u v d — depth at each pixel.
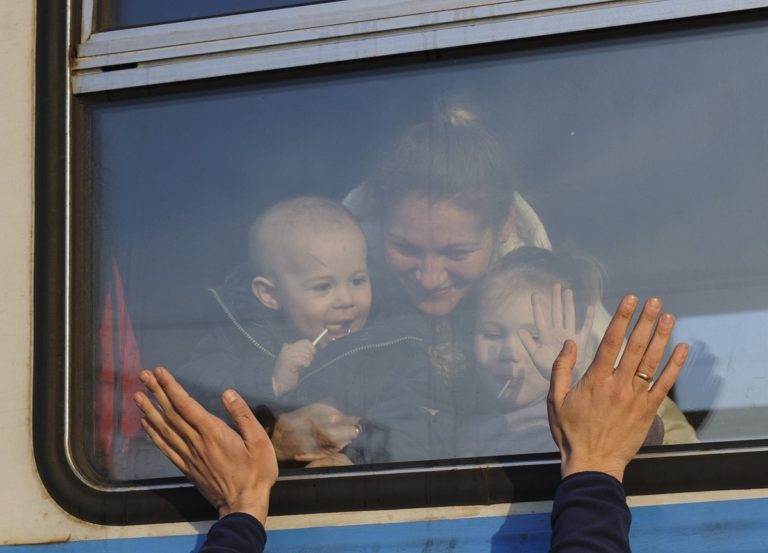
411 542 2.66
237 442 2.67
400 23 2.82
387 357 2.82
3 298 2.88
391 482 2.70
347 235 2.88
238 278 2.91
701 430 2.68
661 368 2.72
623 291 2.81
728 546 2.57
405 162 2.89
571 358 2.63
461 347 2.81
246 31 2.87
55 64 2.95
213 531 2.59
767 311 2.74
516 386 2.78
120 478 2.81
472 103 2.86
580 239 2.85
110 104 2.96
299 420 2.81
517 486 2.66
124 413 2.85
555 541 2.43
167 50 2.90
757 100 2.80
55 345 2.84
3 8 2.99
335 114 2.90
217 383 2.86
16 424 2.81
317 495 2.72
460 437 2.75
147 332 2.90
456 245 2.85
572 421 2.56
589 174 2.84
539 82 2.84
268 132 2.92
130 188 2.95
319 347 2.85
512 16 2.79
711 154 2.82
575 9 2.77
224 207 2.93
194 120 2.94
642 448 2.65
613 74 2.82
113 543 2.74
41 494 2.78
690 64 2.81
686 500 2.60
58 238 2.89
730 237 2.79
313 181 2.91
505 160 2.87
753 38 2.79
